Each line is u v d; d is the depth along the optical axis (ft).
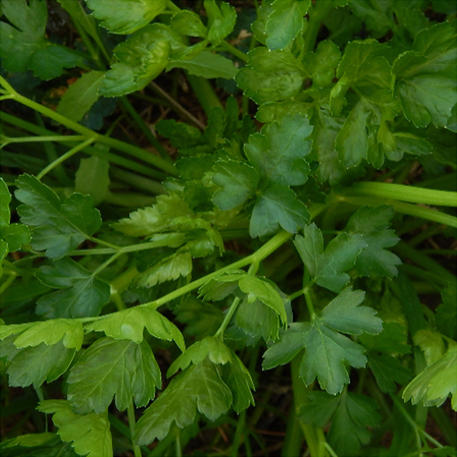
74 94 1.72
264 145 1.52
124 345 1.45
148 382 1.44
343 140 1.56
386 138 1.58
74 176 1.90
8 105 1.87
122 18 1.54
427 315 1.78
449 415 1.97
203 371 1.46
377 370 1.62
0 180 1.45
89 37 1.80
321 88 1.56
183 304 1.71
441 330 1.66
